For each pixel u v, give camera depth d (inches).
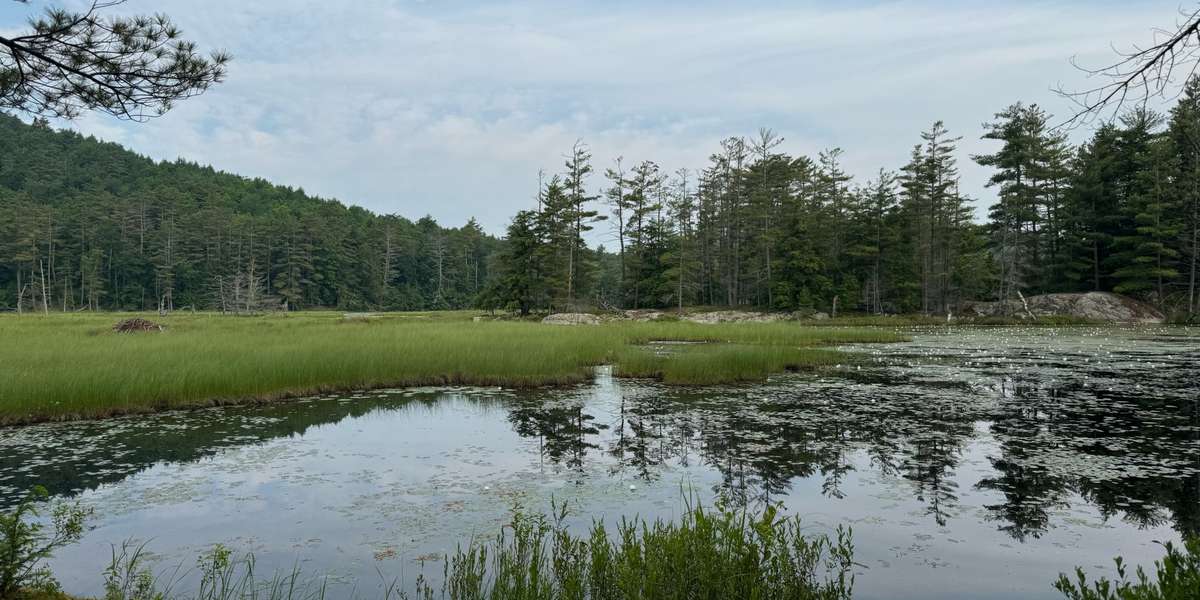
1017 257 2080.5
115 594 174.6
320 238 4328.3
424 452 362.3
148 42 229.6
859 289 2278.5
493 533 241.3
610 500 277.6
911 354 905.5
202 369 553.3
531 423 441.1
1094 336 1290.6
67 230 4158.5
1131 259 1894.7
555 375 636.7
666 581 163.5
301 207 6545.3
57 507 266.8
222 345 755.4
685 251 2425.0
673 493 286.8
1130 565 209.2
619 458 347.6
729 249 2544.3
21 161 6067.9
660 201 2755.9
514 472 322.7
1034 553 219.5
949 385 601.3
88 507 270.8
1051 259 2112.5
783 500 275.9
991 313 2012.8
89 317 1927.9
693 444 377.7
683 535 174.2
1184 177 1749.5
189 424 436.8
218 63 247.8
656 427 425.1
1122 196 1967.3
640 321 1759.4
